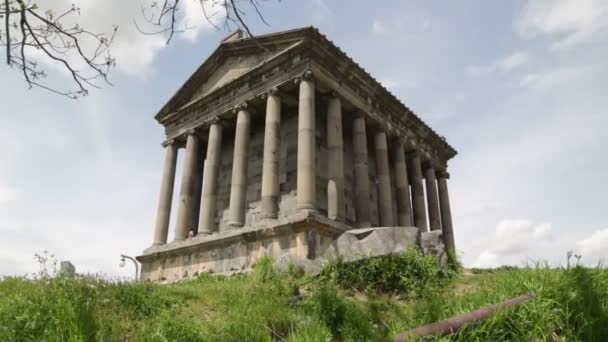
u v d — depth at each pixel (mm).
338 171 22297
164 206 28016
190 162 28000
